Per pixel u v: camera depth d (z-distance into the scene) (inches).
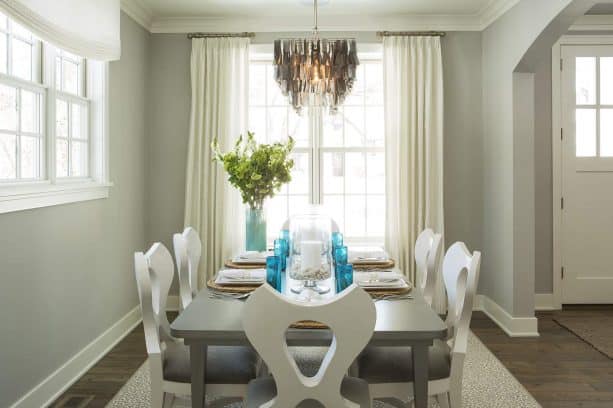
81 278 128.4
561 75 185.2
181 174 184.5
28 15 93.8
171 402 88.2
